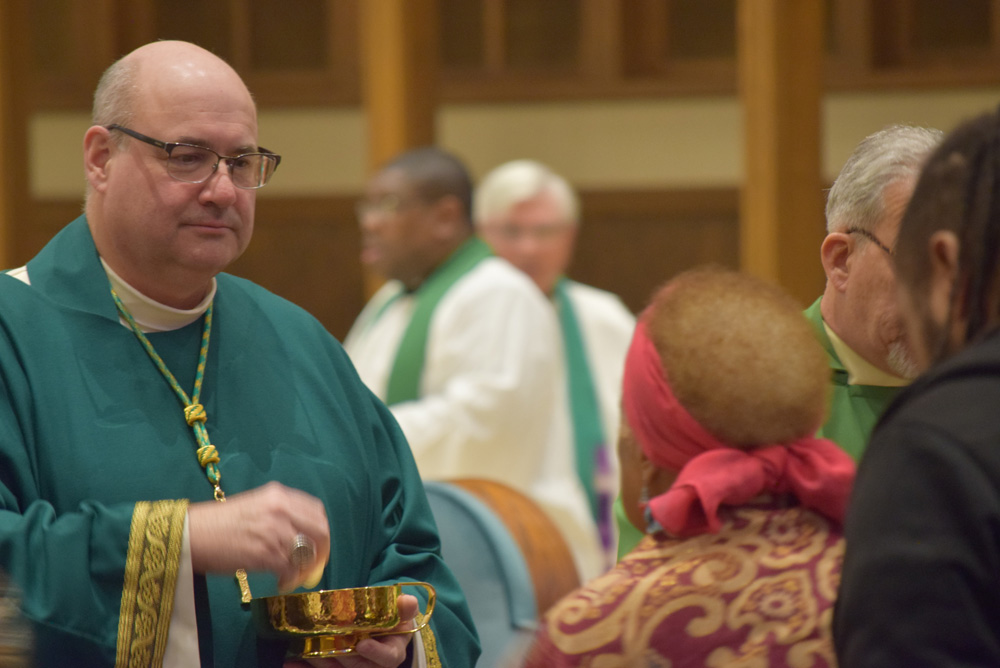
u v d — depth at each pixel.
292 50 19.89
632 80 19.47
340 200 20.05
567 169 19.75
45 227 19.59
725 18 19.45
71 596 3.52
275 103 19.89
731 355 3.17
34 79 19.56
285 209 20.19
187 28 19.81
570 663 3.04
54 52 19.58
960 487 2.35
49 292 4.08
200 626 3.79
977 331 2.60
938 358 2.67
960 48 18.62
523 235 12.99
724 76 19.34
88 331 4.03
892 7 18.69
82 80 19.56
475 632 4.38
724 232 19.56
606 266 19.86
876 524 2.44
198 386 4.14
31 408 3.86
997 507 2.33
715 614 3.02
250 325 4.38
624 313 13.45
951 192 2.64
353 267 20.25
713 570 3.07
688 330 3.24
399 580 4.25
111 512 3.64
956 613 2.32
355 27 19.70
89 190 4.16
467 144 19.77
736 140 19.39
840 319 4.24
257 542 3.53
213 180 3.97
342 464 4.25
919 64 18.69
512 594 5.38
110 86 4.05
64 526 3.60
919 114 18.56
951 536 2.35
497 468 10.73
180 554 3.56
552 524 6.15
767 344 3.19
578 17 19.58
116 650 3.54
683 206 19.55
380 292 12.37
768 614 3.01
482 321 10.90
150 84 3.98
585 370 12.83
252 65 19.91
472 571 5.48
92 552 3.58
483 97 19.66
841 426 4.26
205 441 4.03
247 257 20.34
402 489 4.51
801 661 2.96
